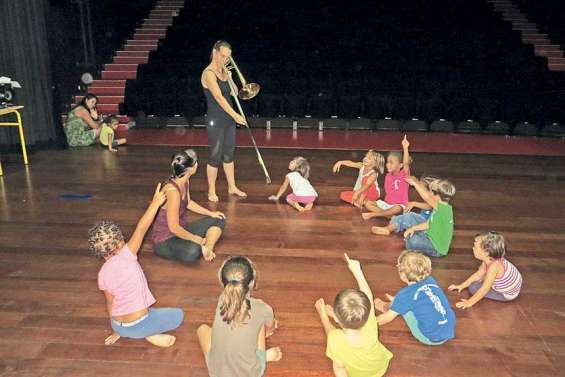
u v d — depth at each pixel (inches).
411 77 351.3
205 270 143.4
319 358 107.6
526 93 322.0
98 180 221.3
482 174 233.8
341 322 90.4
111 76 378.0
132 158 256.5
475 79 344.8
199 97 330.3
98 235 101.7
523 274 143.0
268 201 196.9
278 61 370.3
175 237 146.9
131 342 112.9
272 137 304.2
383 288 135.2
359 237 165.5
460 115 319.9
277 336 114.6
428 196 149.1
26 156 247.3
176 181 139.9
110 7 391.9
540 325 119.6
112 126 276.4
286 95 334.3
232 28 394.9
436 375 102.7
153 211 112.5
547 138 306.0
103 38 387.5
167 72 363.6
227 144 194.4
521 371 104.2
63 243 160.1
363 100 330.6
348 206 192.1
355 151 273.1
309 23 392.8
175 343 112.6
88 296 130.5
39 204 192.7
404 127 327.0
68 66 347.9
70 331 116.3
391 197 178.7
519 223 177.9
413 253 110.1
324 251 155.6
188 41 392.2
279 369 103.8
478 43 368.2
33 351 109.2
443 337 108.3
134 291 104.9
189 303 127.5
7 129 265.7
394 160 174.4
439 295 109.1
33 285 135.5
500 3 426.9
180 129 326.0
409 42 373.1
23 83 263.6
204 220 155.4
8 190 208.4
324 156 262.2
